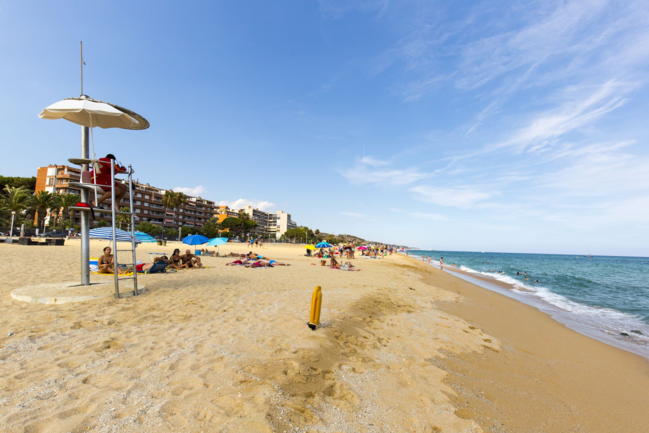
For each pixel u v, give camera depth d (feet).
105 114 21.42
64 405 8.48
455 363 16.34
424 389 12.67
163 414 8.40
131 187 23.59
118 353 12.40
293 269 53.26
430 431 9.71
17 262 38.86
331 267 64.95
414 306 30.30
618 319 34.78
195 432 7.69
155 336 14.69
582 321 33.12
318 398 10.54
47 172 237.25
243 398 9.50
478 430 10.24
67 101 20.34
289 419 8.86
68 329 14.74
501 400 12.84
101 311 18.04
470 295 44.96
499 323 27.91
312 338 15.81
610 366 19.20
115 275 21.34
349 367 13.43
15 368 10.48
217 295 25.27
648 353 22.54
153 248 106.83
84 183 21.77
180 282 30.76
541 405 12.88
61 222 189.26
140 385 9.91
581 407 13.24
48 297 19.20
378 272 62.64
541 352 20.51
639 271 137.49
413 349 17.38
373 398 11.21
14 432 7.14
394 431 9.39
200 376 10.81
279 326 17.56
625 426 12.03
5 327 14.29
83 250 23.63
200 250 77.51
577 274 108.99
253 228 389.80
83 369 10.78
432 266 120.26
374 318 22.54
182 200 293.23
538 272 116.16
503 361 17.76
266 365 12.17
